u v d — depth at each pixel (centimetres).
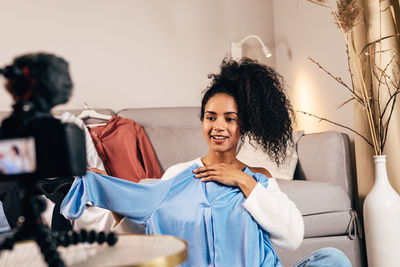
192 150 319
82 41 361
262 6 390
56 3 358
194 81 375
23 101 60
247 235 115
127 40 367
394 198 196
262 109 132
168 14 374
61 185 207
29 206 60
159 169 306
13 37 350
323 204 225
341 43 279
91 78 361
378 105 217
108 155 293
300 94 346
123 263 59
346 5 205
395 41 214
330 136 255
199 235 116
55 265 58
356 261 228
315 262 120
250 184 118
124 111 328
